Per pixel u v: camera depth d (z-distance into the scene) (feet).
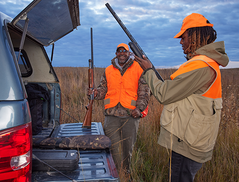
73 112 13.94
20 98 3.51
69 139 6.27
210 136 4.34
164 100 4.41
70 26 7.44
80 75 30.83
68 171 4.68
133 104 8.22
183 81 4.16
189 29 4.68
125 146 8.38
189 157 4.46
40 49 8.61
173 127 4.51
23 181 3.39
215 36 4.73
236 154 8.98
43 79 8.96
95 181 4.36
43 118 9.07
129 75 8.23
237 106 12.21
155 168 8.63
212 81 4.21
